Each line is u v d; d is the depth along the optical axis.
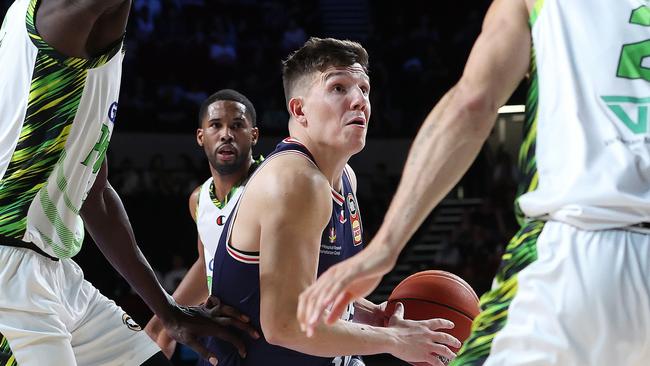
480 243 11.38
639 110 1.91
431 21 16.33
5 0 12.55
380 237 1.85
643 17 1.96
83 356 3.05
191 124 12.31
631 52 1.94
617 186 1.86
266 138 12.30
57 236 2.83
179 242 10.76
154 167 11.19
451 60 14.67
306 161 2.77
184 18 14.77
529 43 2.01
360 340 2.71
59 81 2.70
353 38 16.02
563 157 1.93
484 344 1.96
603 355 1.84
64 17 2.61
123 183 10.95
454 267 11.22
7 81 2.72
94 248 8.95
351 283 1.81
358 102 2.83
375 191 12.41
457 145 1.87
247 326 2.85
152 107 12.33
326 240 2.88
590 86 1.94
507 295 1.97
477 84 1.92
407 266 12.34
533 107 2.01
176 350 8.16
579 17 1.98
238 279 2.84
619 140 1.90
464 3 16.38
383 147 13.29
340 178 3.00
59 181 2.79
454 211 13.27
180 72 13.07
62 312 2.88
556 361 1.85
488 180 13.65
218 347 2.96
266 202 2.69
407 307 3.13
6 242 2.72
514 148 14.39
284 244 2.62
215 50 13.46
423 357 2.85
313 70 2.87
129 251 3.13
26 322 2.72
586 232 1.89
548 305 1.87
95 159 2.89
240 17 15.30
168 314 3.03
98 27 2.72
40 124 2.71
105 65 2.77
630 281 1.84
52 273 2.86
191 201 4.40
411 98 14.06
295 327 2.59
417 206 1.85
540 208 1.95
